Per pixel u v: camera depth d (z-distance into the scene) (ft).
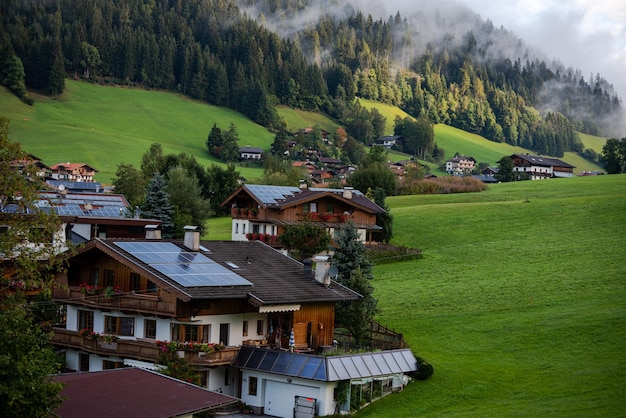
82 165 648.79
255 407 159.22
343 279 212.02
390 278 273.54
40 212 121.60
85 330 167.53
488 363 181.98
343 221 320.50
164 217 339.57
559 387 162.30
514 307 227.81
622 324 198.80
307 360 154.61
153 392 117.29
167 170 499.51
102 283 169.78
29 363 92.43
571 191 471.62
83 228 254.06
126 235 262.06
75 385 116.57
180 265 164.04
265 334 172.45
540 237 329.11
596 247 299.38
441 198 474.49
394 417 150.51
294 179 518.37
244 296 159.94
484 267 285.43
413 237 350.84
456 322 216.74
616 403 149.79
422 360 176.04
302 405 153.17
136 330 165.17
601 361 175.63
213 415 152.25
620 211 358.84
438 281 265.54
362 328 193.67
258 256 189.78
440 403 157.69
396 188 508.12
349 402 154.20
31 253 121.08
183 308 154.51
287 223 307.78
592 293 235.81
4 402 90.33
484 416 146.82
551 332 199.62
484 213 384.88
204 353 155.02
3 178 118.11
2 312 98.58
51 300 173.37
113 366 165.99
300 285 177.68
